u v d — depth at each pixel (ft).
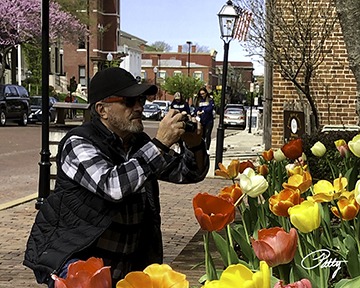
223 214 8.16
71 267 6.93
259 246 7.52
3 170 49.19
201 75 317.83
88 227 10.07
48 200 10.45
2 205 32.40
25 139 79.71
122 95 10.22
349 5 19.61
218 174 13.26
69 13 150.10
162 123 9.85
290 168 15.30
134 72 270.26
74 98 157.48
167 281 6.56
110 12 216.95
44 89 30.48
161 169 9.75
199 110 61.11
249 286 5.82
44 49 30.60
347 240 10.38
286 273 8.24
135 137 11.01
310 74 40.50
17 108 108.68
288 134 39.78
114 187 9.53
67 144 10.17
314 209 8.54
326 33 41.63
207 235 9.24
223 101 47.83
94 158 9.89
